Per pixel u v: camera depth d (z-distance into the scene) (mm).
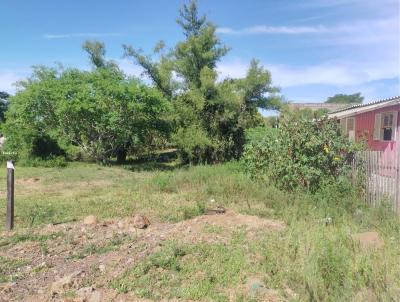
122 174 17703
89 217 8383
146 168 21312
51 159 22406
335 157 10266
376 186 9422
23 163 21844
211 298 4812
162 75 27641
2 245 6883
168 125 24609
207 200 10586
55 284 5145
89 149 23156
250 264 5734
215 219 8531
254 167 11727
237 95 26953
